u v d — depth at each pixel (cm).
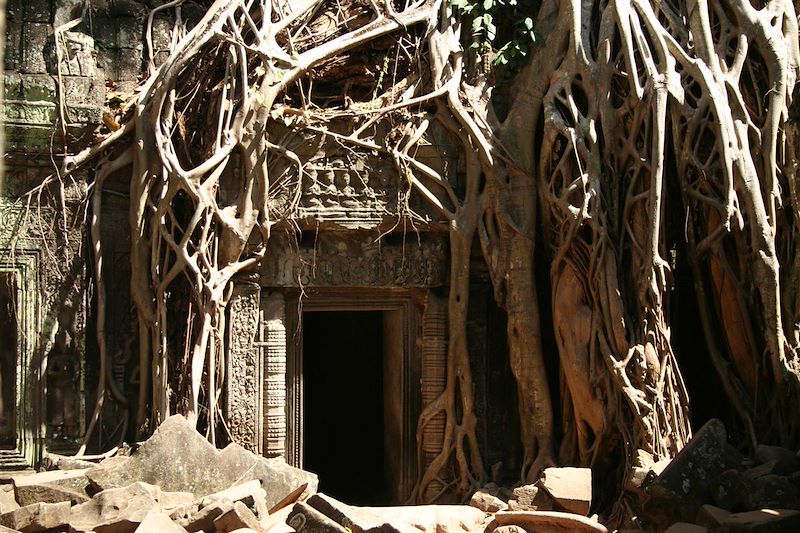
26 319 944
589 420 919
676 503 775
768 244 888
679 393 898
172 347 964
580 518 759
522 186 982
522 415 986
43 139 948
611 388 901
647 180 908
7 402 945
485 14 995
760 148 911
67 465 873
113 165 966
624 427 889
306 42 1006
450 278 1009
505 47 993
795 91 898
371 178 992
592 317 919
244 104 946
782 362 887
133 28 1032
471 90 1003
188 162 977
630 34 923
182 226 972
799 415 877
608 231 922
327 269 998
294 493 839
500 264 986
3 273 944
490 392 1026
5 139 936
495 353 1031
